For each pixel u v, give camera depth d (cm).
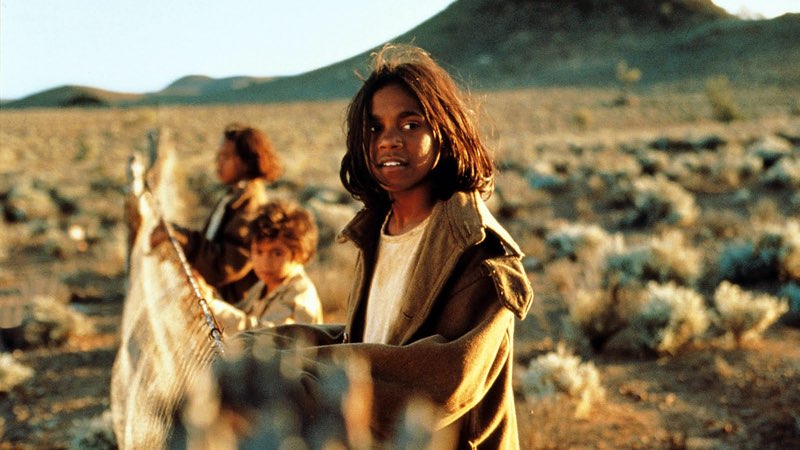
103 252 1619
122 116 9256
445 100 208
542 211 1988
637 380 763
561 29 17612
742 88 10475
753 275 1171
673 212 1711
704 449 594
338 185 2531
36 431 698
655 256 1158
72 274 1436
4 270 1606
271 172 514
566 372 706
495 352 193
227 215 504
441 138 208
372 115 210
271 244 403
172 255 375
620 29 17638
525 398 695
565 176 2741
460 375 182
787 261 1144
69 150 5444
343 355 179
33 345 982
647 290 1012
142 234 551
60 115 10219
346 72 16725
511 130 6159
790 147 3105
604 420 659
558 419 636
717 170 2381
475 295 195
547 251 1457
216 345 208
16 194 2619
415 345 183
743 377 744
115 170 3509
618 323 869
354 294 231
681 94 10088
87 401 777
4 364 818
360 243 229
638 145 3691
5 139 6228
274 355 153
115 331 1059
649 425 647
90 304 1252
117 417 376
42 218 2427
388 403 175
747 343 842
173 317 294
